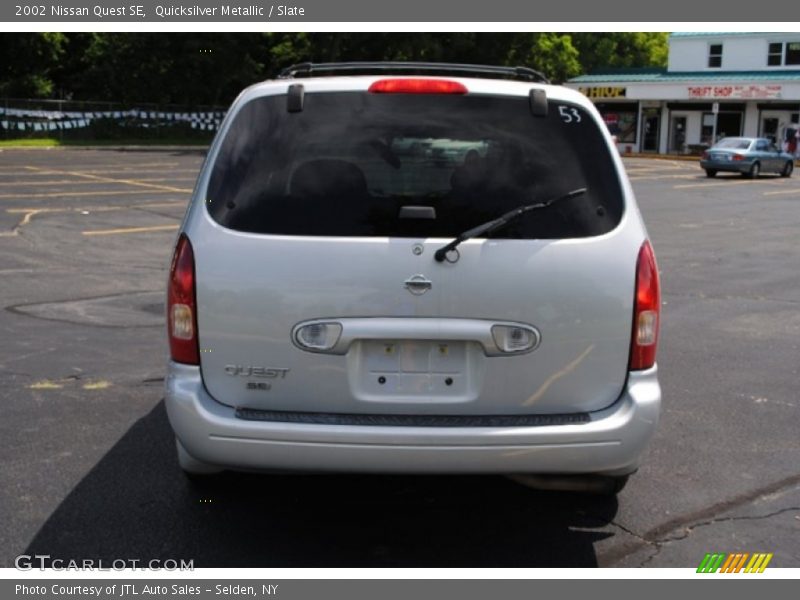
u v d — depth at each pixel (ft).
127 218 53.26
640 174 109.09
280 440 11.39
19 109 130.93
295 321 11.57
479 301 11.55
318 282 11.52
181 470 15.72
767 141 110.93
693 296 33.17
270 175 11.92
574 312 11.70
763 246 48.32
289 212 11.75
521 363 11.69
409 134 12.05
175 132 146.61
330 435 11.34
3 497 14.55
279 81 12.55
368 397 11.68
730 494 15.16
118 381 20.83
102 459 16.19
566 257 11.68
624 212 12.07
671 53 162.61
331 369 11.62
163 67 147.95
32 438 17.15
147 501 14.52
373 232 11.63
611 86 164.14
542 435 11.44
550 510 14.47
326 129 12.10
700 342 25.82
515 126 12.18
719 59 158.81
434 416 11.71
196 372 11.83
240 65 151.94
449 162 11.95
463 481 15.44
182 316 11.84
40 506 14.26
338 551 13.05
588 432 11.52
